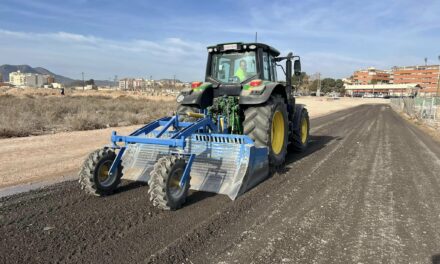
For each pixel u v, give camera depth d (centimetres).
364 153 925
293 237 389
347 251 359
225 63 741
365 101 7425
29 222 420
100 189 512
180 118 701
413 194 561
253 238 384
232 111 674
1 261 329
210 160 550
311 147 1020
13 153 842
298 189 572
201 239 379
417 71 15262
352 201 520
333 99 7744
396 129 1633
